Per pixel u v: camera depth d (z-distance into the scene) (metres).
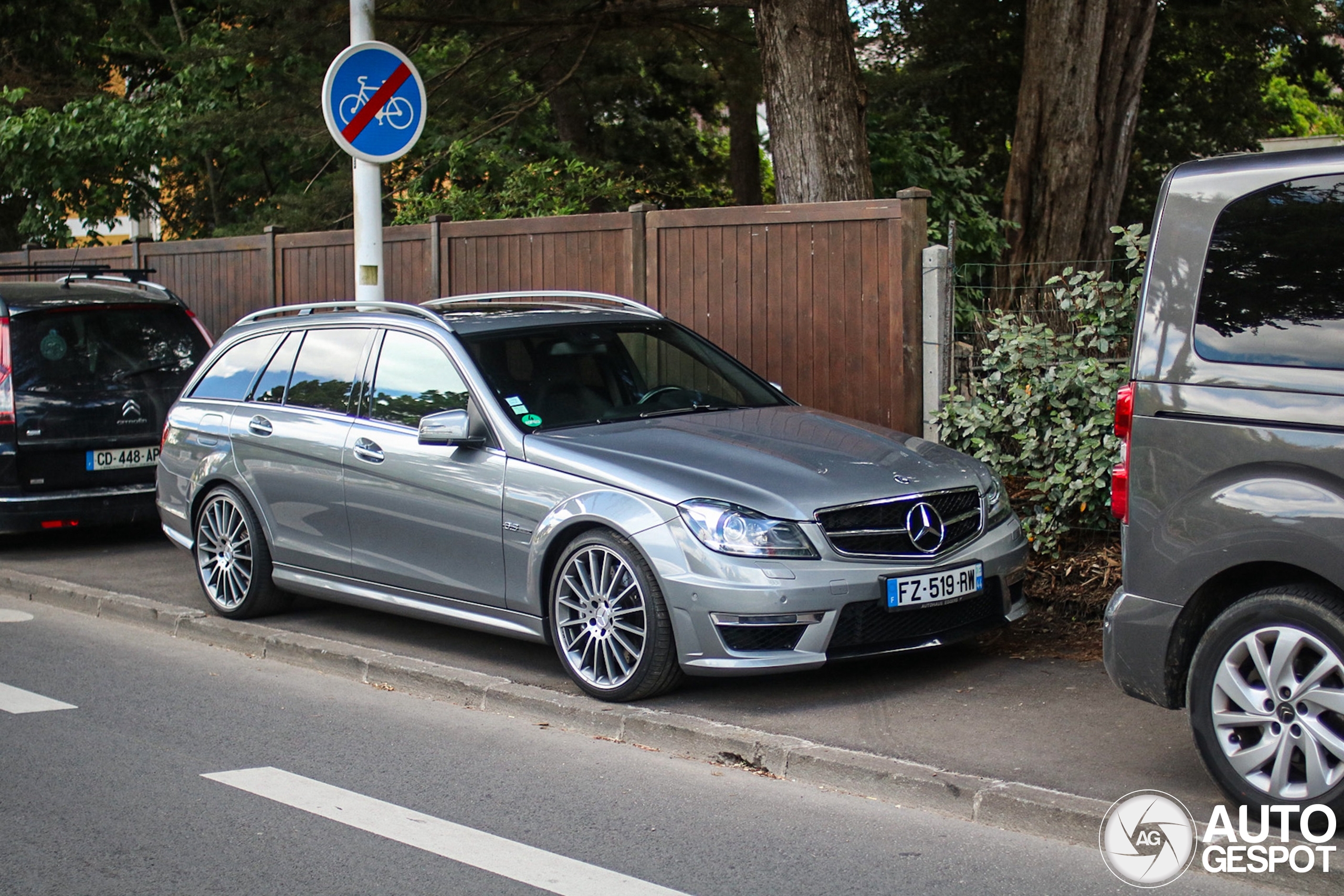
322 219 18.23
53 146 19.64
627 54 19.55
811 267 8.69
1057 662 6.42
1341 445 4.20
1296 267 4.38
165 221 23.70
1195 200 4.61
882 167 13.85
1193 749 5.18
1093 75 13.09
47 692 6.62
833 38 10.23
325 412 7.43
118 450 10.16
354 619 7.86
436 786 5.16
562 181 14.42
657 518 5.80
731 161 23.94
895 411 8.34
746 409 7.15
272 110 16.44
